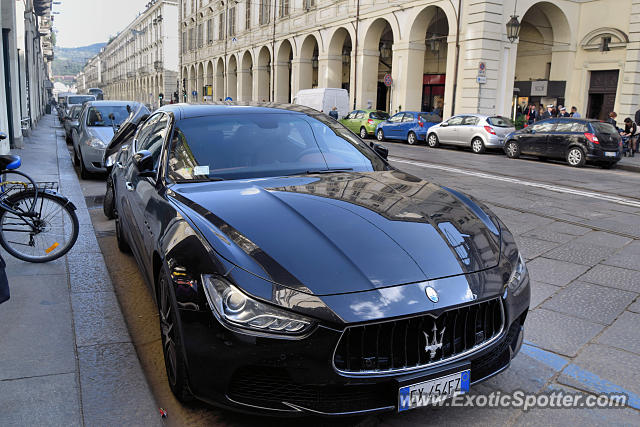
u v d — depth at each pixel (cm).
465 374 231
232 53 4512
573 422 261
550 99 2392
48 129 2355
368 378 216
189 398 260
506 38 2167
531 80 2475
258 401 222
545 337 359
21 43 1745
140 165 346
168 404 271
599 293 447
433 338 223
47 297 393
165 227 280
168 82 6769
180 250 249
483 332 241
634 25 2100
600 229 686
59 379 281
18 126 1370
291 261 229
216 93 4991
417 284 227
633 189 1066
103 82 13612
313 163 357
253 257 231
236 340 216
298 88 3422
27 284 418
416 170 1253
